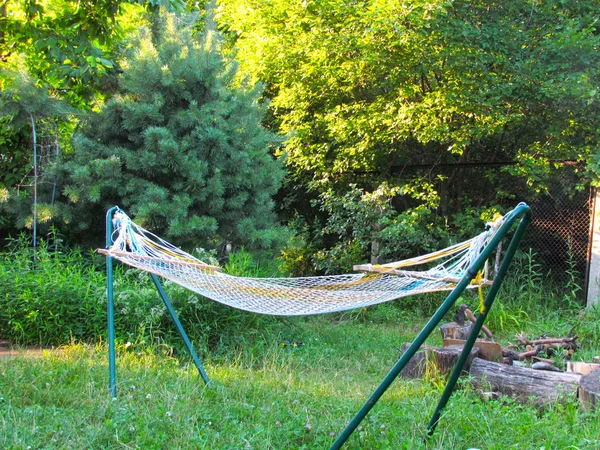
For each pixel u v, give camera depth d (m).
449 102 8.97
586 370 5.77
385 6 8.61
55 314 6.61
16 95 8.09
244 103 8.82
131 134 8.26
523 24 9.62
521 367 5.71
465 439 3.89
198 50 8.48
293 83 10.31
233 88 8.94
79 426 3.91
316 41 9.65
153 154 7.76
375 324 9.03
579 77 8.48
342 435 3.41
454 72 9.24
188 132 8.34
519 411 4.61
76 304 6.68
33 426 3.81
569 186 9.69
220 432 3.98
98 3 8.16
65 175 8.41
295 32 10.31
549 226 10.02
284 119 10.75
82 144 8.07
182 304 6.52
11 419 3.91
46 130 8.63
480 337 7.31
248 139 8.63
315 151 10.59
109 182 7.82
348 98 10.55
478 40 8.87
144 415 4.11
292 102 10.47
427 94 9.27
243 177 8.45
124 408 4.23
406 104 9.52
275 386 5.22
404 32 8.63
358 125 9.58
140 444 3.66
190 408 4.38
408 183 10.36
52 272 7.16
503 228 3.18
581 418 4.24
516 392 4.86
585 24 9.52
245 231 8.35
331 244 11.50
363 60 9.20
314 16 9.95
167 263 4.51
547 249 10.03
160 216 7.77
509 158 10.42
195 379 5.18
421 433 3.92
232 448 3.65
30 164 8.75
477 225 9.99
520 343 7.06
